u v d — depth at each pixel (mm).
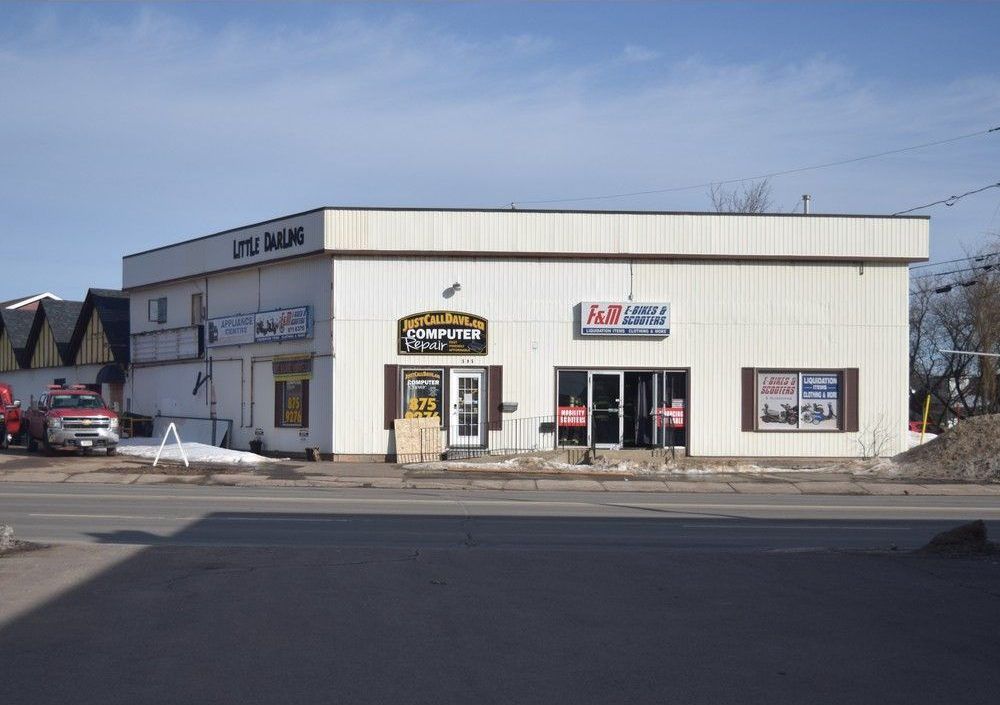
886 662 8117
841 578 11750
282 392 32500
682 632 9039
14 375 53625
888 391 31203
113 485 24812
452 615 9594
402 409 30594
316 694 7129
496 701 7023
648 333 30703
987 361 46188
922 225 31031
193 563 12180
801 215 30938
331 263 30562
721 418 30922
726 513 20562
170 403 37875
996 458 28797
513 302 30781
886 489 26734
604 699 7098
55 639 8516
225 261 34406
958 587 11234
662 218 30797
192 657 8016
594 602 10273
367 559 12695
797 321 31125
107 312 43375
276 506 20250
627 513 20203
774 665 7996
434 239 30484
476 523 17938
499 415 30641
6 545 13094
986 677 7727
